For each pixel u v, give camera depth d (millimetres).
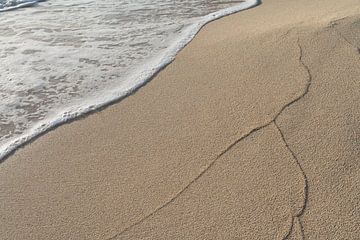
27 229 2854
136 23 6184
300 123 3549
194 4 6855
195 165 3279
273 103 3838
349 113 3582
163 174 3223
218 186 3061
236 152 3350
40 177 3305
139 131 3734
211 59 4746
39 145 3674
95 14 6645
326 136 3375
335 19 5055
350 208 2785
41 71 4945
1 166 3451
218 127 3652
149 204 2967
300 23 5172
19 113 4195
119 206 2973
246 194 2969
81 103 4258
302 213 2783
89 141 3676
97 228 2818
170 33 5746
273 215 2791
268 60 4492
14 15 6715
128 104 4152
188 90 4246
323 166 3117
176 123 3781
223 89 4164
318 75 4129
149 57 5113
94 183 3197
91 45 5551
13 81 4742
